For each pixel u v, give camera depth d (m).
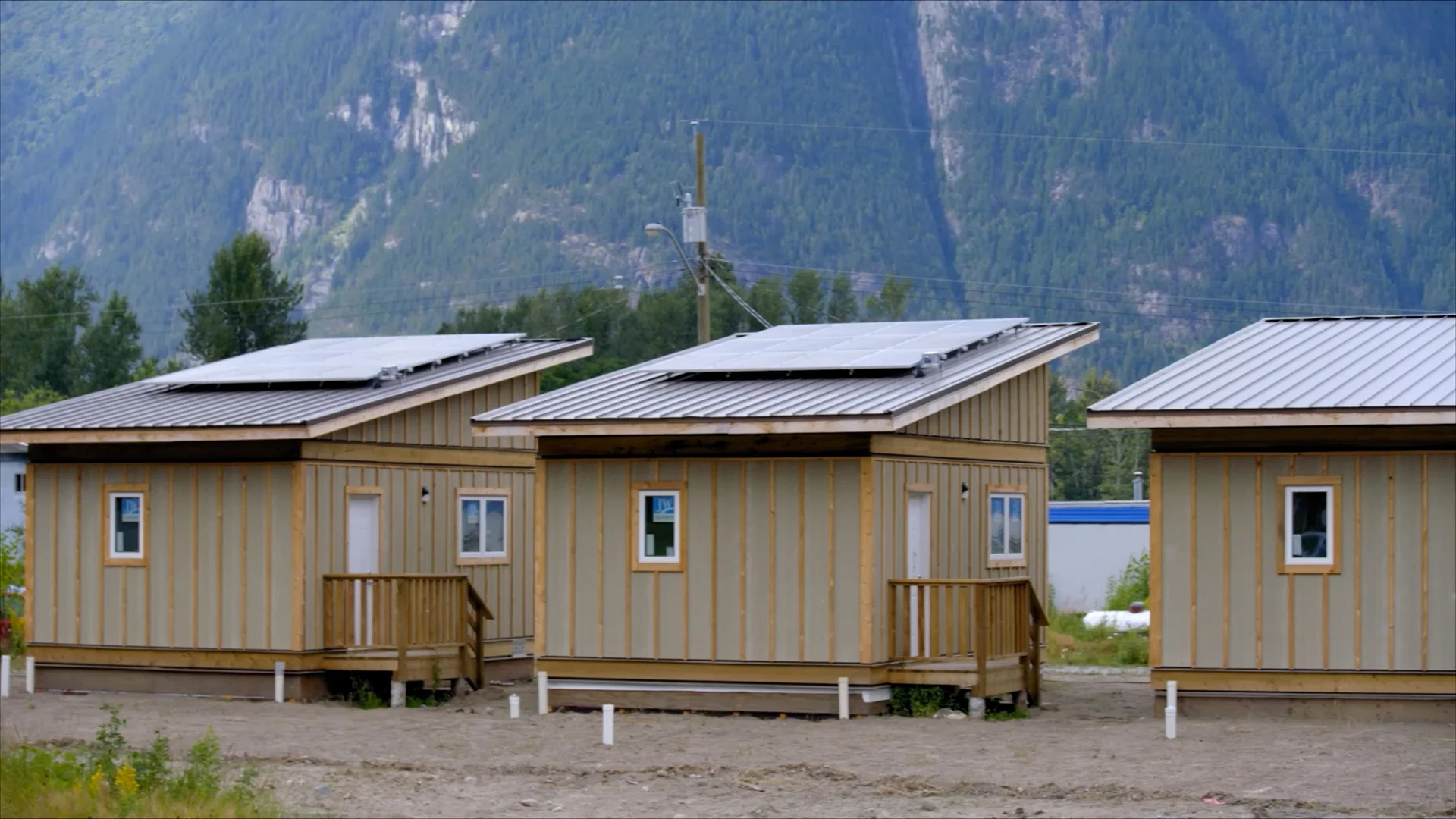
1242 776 15.15
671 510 20.73
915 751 17.16
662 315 67.06
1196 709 18.91
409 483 24.52
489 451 26.02
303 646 22.64
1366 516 18.31
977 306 184.12
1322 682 18.42
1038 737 17.97
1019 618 20.91
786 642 20.11
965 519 22.44
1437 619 18.06
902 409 19.25
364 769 16.61
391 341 27.98
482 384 25.25
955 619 21.12
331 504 23.17
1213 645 18.80
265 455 22.97
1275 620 18.59
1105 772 15.55
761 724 19.56
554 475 21.31
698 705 20.53
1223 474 18.83
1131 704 21.72
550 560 21.28
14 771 14.35
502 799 14.86
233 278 68.31
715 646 20.42
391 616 23.36
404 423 24.45
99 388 78.25
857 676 19.78
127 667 23.77
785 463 20.22
